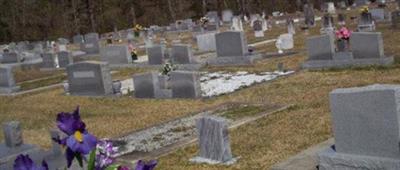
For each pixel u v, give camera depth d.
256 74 21.14
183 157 10.77
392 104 7.03
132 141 12.92
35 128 16.23
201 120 10.38
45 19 69.94
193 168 9.95
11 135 12.00
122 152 11.87
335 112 7.66
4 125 12.21
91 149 2.93
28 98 22.56
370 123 7.29
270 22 46.69
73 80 21.36
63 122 2.90
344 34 19.80
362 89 7.39
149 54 26.77
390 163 7.05
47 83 26.77
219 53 24.33
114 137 13.62
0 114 19.61
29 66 34.44
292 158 8.94
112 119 16.08
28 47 51.62
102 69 20.30
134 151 11.83
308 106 13.88
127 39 49.31
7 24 69.69
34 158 10.89
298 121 12.31
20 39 68.94
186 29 50.69
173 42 39.94
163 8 73.19
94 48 39.09
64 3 71.75
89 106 18.80
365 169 7.33
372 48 18.55
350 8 54.03
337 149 7.75
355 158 7.42
